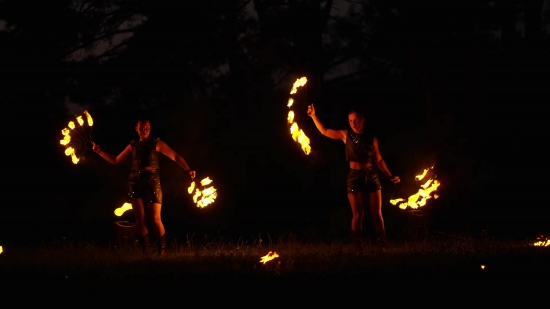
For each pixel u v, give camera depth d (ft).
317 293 20.16
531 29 61.82
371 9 68.18
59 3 61.98
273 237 47.16
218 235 49.44
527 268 23.76
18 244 43.32
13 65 60.59
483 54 60.85
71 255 31.86
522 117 61.11
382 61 69.31
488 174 59.62
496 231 46.32
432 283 21.31
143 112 62.34
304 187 55.11
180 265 25.86
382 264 24.88
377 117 65.51
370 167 33.12
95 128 60.85
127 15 64.64
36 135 59.88
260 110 57.06
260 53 64.08
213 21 64.34
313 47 66.64
